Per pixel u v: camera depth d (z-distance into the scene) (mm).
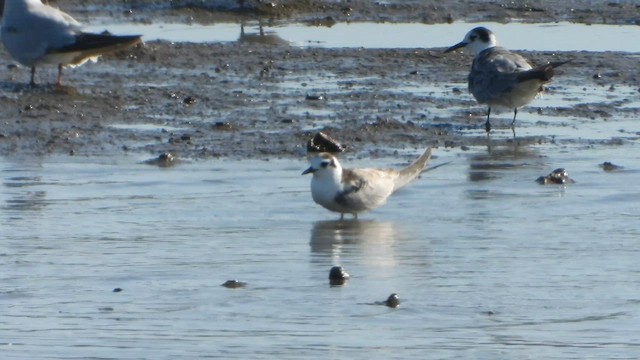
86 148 17797
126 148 17828
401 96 21609
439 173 16703
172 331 10672
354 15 29797
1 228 13844
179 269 12422
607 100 21547
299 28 28406
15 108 19875
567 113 20609
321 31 27969
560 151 18078
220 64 23984
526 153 17938
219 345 10352
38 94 20891
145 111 20062
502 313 11164
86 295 11617
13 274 12203
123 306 11305
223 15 29719
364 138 18656
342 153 17750
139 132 18719
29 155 17391
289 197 15461
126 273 12266
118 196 15344
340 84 22453
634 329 10773
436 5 30594
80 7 29562
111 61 23938
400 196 15562
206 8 29953
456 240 13578
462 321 10945
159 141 18250
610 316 11094
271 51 25359
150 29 27812
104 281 12023
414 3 30750
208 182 16125
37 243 13289
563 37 27219
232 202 15164
